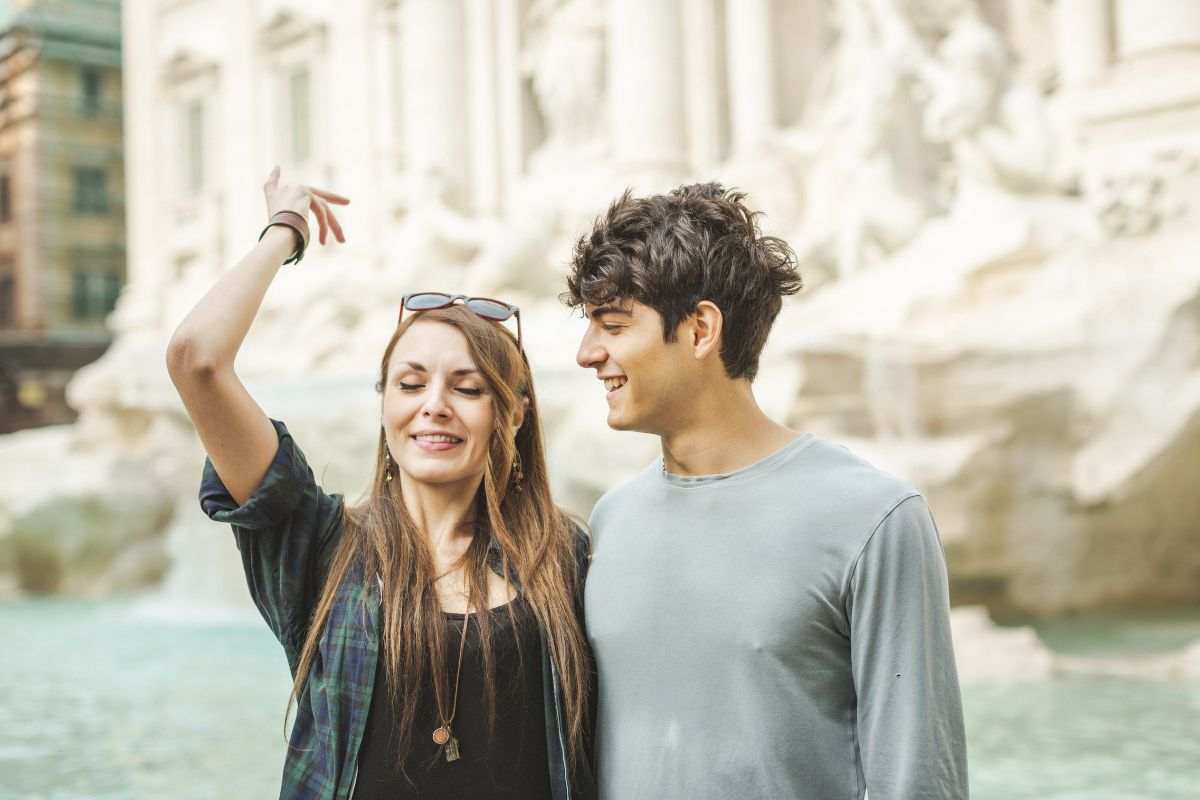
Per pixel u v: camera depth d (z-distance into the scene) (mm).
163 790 5520
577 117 17781
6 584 17422
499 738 1959
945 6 13578
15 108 31703
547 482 2217
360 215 19984
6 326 32156
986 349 9797
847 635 1795
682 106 16719
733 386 1916
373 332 16578
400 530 2066
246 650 10398
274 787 5520
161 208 24656
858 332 10094
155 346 18547
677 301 1837
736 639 1805
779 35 16188
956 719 1729
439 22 19125
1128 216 10898
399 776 1929
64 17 31281
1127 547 10195
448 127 19016
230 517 1961
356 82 20516
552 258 16156
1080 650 8367
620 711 1914
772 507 1845
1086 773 5137
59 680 8953
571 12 17891
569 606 2018
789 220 14031
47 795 5492
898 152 12812
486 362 2102
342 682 1957
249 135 22531
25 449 18578
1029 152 11984
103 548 17438
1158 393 9609
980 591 10180
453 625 2002
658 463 2066
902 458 9430
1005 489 9820
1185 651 8086
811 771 1771
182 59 24391
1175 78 11836
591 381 11703
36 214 31125
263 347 17453
